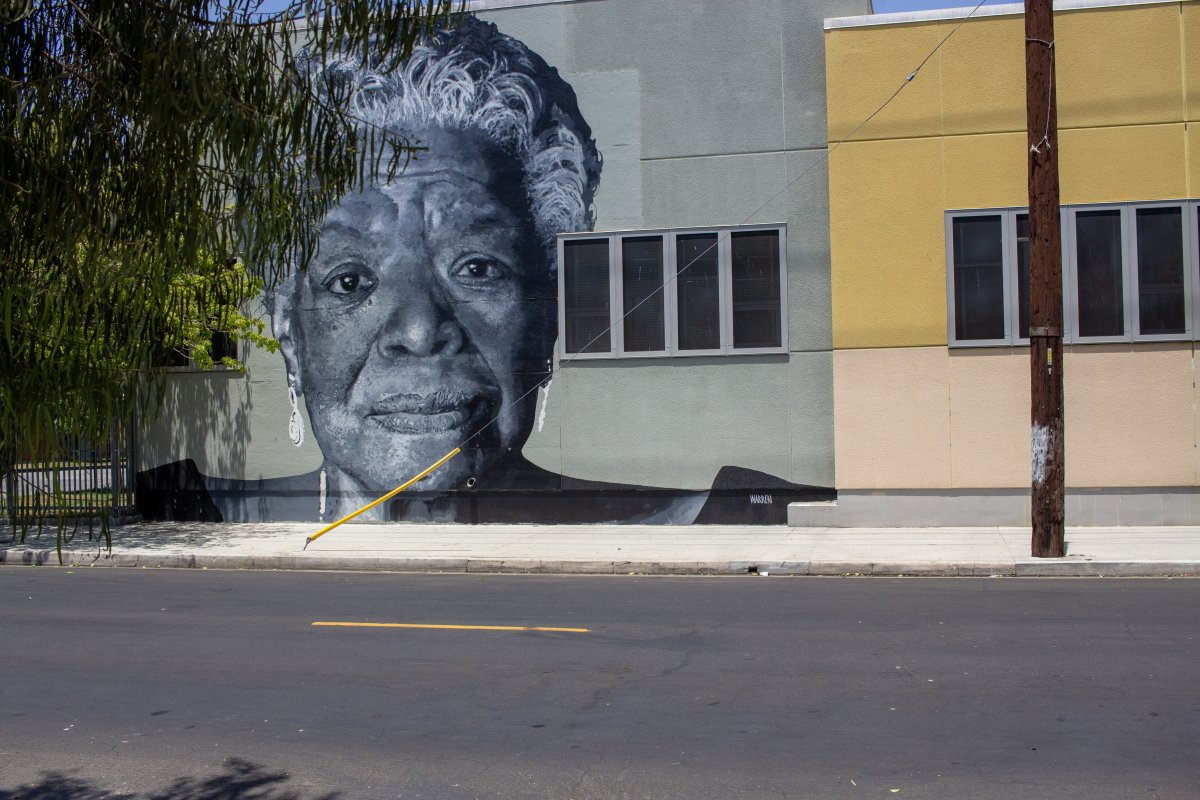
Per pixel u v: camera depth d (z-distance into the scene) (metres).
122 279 3.61
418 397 18.58
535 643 9.64
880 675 8.27
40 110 3.52
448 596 12.46
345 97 4.14
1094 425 16.38
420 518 18.61
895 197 16.91
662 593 12.46
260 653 9.41
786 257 17.39
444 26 4.40
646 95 17.81
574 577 14.02
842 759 6.32
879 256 16.95
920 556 14.13
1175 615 10.48
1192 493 16.17
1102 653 8.88
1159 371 16.20
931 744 6.57
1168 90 16.17
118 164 3.69
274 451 19.16
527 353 18.25
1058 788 5.79
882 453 16.95
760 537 16.27
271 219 3.87
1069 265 16.41
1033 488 13.87
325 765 6.41
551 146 18.12
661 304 17.81
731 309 17.55
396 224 18.58
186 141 3.70
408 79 18.42
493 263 18.31
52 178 3.52
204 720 7.39
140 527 18.72
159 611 11.63
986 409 16.67
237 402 19.33
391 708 7.59
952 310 16.72
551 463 18.19
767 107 17.44
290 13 3.90
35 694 8.14
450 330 18.45
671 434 17.78
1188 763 6.15
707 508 17.67
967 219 16.73
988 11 16.62
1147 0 16.20
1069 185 16.42
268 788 6.04
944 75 16.75
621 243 17.91
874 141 16.97
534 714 7.38
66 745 6.88
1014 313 16.56
